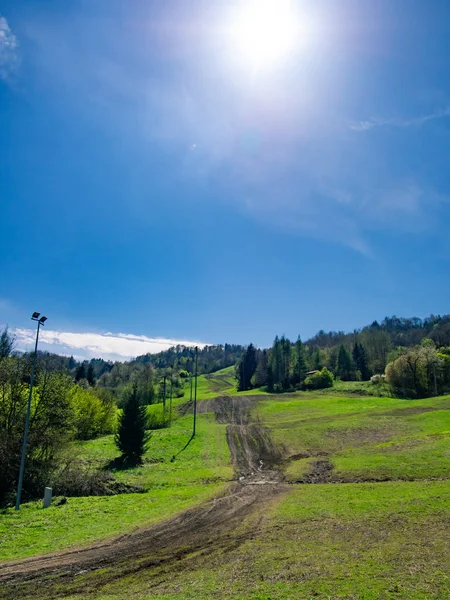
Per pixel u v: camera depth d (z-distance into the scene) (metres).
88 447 50.75
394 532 14.34
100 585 11.61
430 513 16.58
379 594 9.11
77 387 57.00
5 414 31.30
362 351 121.88
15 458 29.77
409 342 164.00
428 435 39.56
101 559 13.95
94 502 24.09
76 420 35.28
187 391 131.38
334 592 9.40
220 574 11.58
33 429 31.16
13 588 11.66
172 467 39.12
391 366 91.00
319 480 29.09
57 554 14.58
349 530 15.16
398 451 33.72
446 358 89.50
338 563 11.47
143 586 11.22
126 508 22.17
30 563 13.72
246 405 84.19
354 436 47.22
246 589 10.03
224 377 189.12
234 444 48.97
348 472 29.66
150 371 129.62
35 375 32.88
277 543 14.35
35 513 21.27
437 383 88.62
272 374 123.12
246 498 24.14
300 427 54.72
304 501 21.83
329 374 109.00
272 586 10.08
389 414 58.84
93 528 18.00
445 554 11.58
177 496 25.52
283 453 43.25
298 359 123.38
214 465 39.22
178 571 12.35
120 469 39.28
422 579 9.84
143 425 43.25
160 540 15.98
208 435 54.94
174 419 73.81
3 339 35.19
